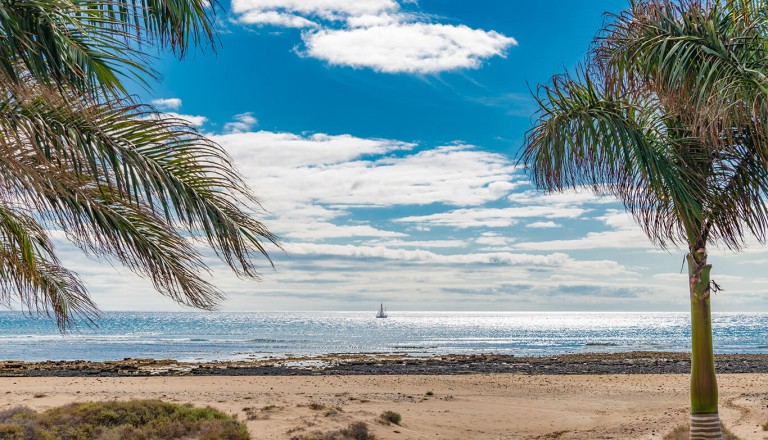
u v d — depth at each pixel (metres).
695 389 6.99
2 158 3.54
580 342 75.69
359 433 11.57
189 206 3.73
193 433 10.70
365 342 74.25
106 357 48.06
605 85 6.06
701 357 6.98
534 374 30.83
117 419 11.03
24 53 3.23
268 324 159.38
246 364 38.12
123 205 4.17
